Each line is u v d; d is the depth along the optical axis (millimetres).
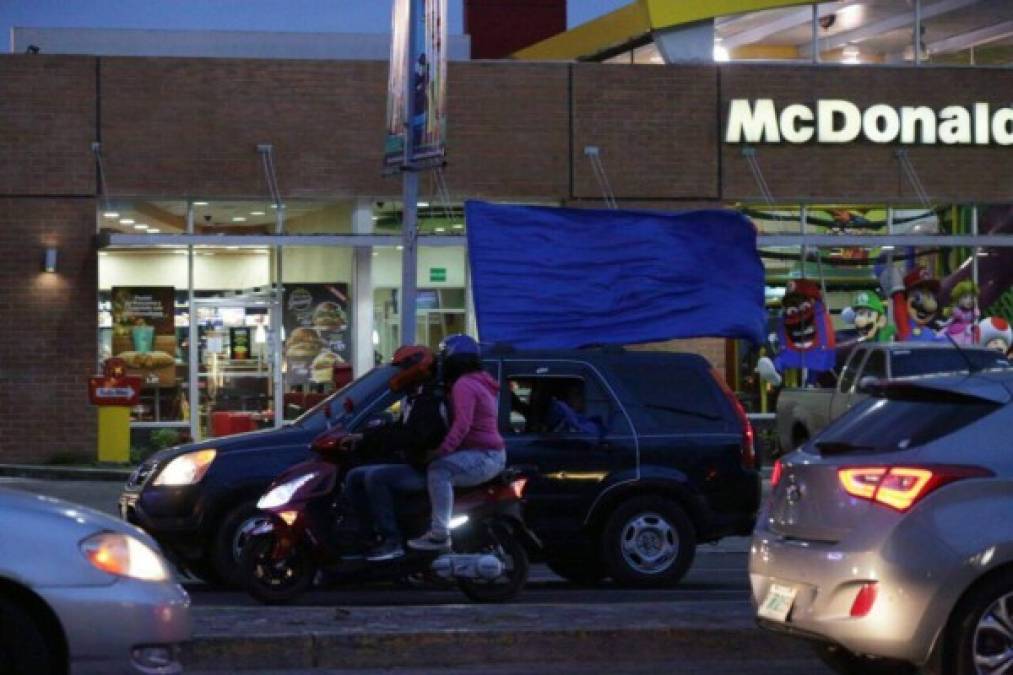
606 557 12930
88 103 26938
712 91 28578
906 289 28953
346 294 28031
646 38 29766
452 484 11273
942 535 7324
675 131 28453
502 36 38312
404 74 17625
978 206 29547
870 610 7375
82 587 7191
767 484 22766
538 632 9375
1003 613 7359
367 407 12570
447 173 27797
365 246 26969
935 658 7414
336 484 11336
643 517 13016
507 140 27984
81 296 26891
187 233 27281
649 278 16766
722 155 28609
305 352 27906
